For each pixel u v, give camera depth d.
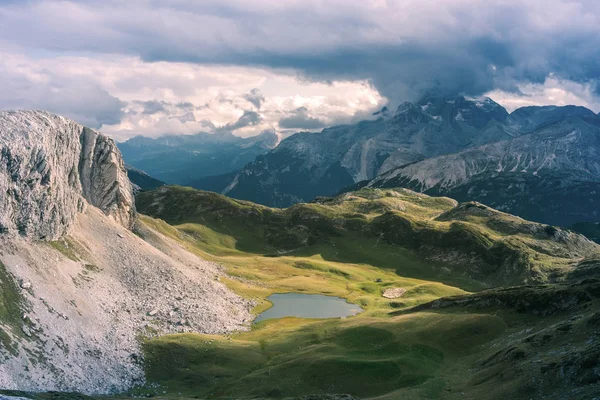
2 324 96.62
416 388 93.12
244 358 122.12
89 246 154.38
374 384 101.25
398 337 120.94
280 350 128.00
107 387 100.69
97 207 190.88
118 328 123.12
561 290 123.31
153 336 127.75
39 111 146.25
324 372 105.56
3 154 117.12
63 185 148.12
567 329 96.94
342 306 196.25
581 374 75.00
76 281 131.38
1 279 107.06
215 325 150.00
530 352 94.31
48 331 104.75
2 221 116.75
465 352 113.88
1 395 72.12
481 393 85.31
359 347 120.38
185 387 107.00
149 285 157.00
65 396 82.12
